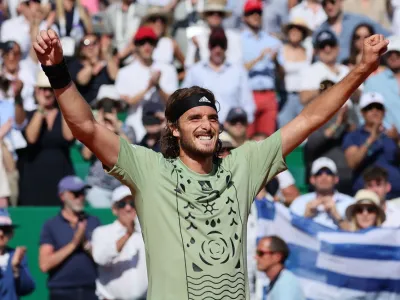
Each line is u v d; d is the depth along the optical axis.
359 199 24.59
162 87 30.23
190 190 12.78
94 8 36.88
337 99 13.25
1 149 27.45
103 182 27.05
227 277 12.56
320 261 24.02
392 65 29.64
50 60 12.32
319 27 32.53
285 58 31.56
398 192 27.39
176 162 13.05
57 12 33.78
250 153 13.35
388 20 34.22
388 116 29.34
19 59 30.45
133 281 23.80
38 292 25.61
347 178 27.30
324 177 25.30
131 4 35.00
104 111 28.22
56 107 27.97
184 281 12.52
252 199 13.27
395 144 27.53
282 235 24.14
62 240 24.17
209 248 12.59
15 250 24.11
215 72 29.91
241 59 31.16
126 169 12.77
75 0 33.97
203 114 12.94
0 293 23.67
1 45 30.05
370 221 24.48
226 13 32.53
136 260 23.88
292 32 31.67
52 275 24.22
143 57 30.16
